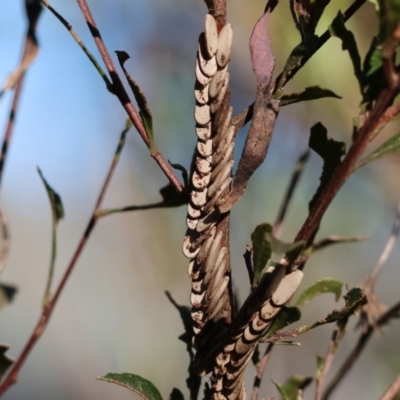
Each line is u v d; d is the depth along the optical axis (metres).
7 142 0.30
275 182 0.60
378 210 0.57
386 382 0.56
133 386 0.24
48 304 0.28
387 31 0.22
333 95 0.24
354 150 0.22
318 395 0.28
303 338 0.61
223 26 0.23
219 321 0.24
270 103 0.23
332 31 0.25
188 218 0.24
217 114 0.23
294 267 0.23
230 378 0.24
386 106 0.22
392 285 0.62
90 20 0.25
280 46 0.45
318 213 0.23
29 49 0.30
